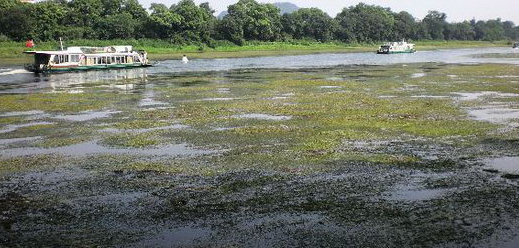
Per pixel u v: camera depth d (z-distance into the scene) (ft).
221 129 88.99
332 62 295.48
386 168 62.59
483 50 503.61
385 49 416.05
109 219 47.65
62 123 96.48
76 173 62.69
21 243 42.60
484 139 77.77
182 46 400.88
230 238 43.04
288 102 120.37
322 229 44.52
